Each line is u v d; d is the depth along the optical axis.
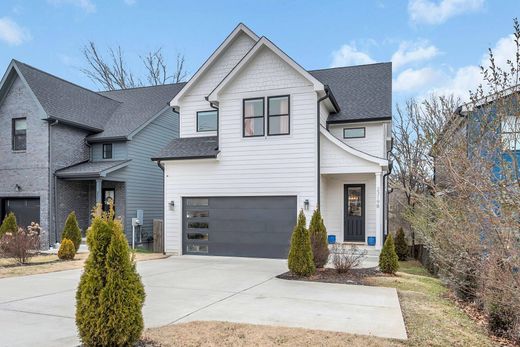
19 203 16.58
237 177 12.94
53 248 15.54
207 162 13.30
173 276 9.20
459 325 5.78
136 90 21.97
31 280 8.73
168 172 13.80
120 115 19.06
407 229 17.77
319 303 6.54
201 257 12.90
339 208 13.94
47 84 17.28
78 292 4.23
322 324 5.32
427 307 6.60
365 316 5.75
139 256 12.98
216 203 13.24
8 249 11.53
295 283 8.33
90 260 4.21
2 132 16.64
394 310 6.11
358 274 9.44
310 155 12.17
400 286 8.17
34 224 13.27
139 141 17.81
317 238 10.05
